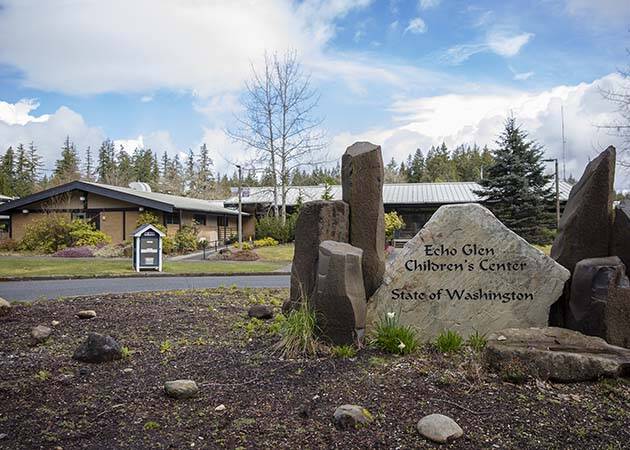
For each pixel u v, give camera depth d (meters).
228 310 7.12
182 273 15.59
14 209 28.14
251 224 39.88
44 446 2.92
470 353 4.76
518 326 5.34
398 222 30.67
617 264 4.76
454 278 5.43
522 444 2.98
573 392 3.76
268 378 4.09
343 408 3.29
